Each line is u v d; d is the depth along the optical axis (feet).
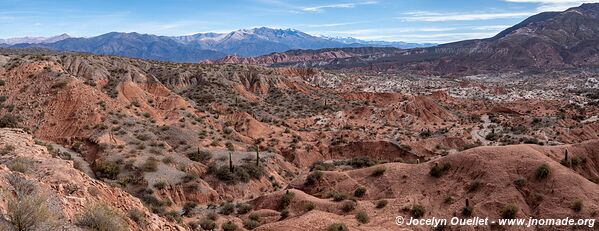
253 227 131.75
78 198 57.36
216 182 186.29
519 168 130.31
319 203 140.15
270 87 464.65
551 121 349.41
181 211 153.58
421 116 378.53
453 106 483.51
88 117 212.84
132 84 278.05
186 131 239.30
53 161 77.61
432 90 618.85
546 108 456.45
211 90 397.19
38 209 41.52
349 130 325.83
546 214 115.44
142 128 221.87
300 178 168.35
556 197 118.73
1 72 237.25
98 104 225.97
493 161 135.23
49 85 229.25
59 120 211.61
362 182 153.28
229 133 272.92
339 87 578.25
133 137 205.57
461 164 140.26
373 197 144.25
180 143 221.87
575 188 118.62
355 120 368.48
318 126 344.08
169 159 190.29
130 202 72.64
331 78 614.34
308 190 160.04
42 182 60.44
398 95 479.82
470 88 650.84
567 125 339.36
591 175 137.69
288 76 540.52
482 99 552.00
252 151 242.99
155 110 259.19
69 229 45.21
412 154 271.49
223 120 299.17
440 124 367.04
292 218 127.95
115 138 198.70
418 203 130.72
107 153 183.52
